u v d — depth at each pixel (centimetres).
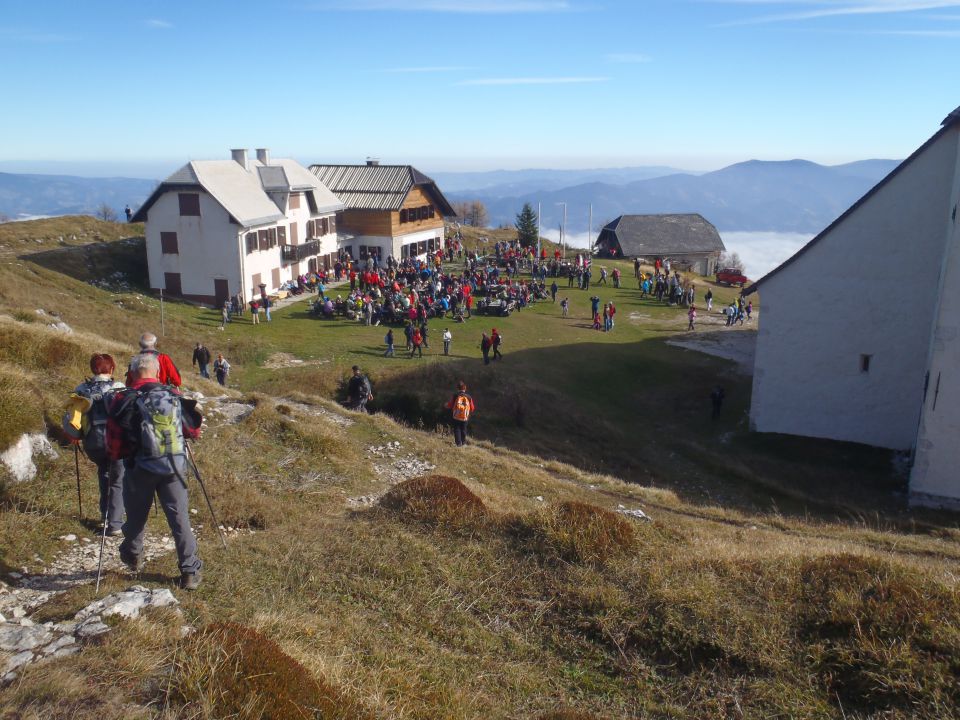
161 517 834
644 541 859
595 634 652
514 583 734
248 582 669
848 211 2478
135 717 407
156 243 4434
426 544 808
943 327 1972
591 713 537
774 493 2138
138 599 566
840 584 702
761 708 550
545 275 5709
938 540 1533
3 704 405
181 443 617
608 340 4091
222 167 4606
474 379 2870
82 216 5456
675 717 542
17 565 646
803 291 2597
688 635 630
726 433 2767
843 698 562
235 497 955
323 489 1167
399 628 633
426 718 485
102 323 3086
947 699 536
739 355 3825
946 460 2019
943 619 627
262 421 1425
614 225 8562
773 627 637
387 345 3366
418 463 1490
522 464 1806
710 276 7669
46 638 496
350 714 450
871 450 2541
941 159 2358
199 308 4250
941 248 2400
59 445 967
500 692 552
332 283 5219
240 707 427
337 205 5566
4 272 3322
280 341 3559
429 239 6481
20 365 1241
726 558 805
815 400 2652
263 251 4619
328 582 698
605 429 2627
